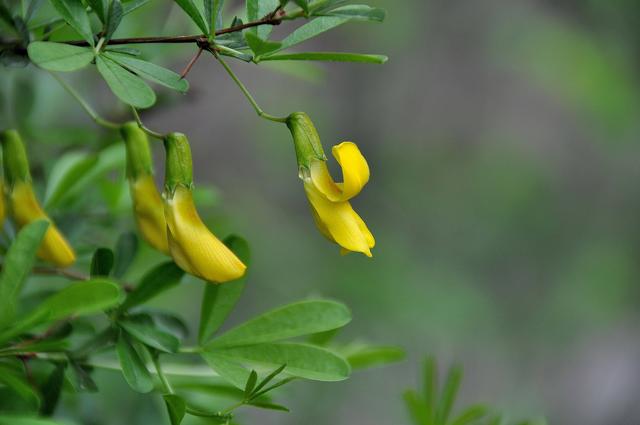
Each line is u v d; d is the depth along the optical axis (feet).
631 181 39.45
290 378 7.35
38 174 11.27
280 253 32.17
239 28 7.18
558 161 40.27
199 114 37.47
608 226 39.22
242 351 7.84
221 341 7.87
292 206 36.83
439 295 32.40
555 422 35.22
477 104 40.83
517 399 33.55
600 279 36.65
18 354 7.52
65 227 9.94
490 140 40.50
